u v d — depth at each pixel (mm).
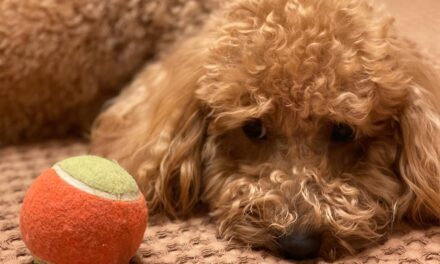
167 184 677
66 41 779
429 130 653
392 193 653
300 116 625
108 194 528
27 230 533
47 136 831
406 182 653
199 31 752
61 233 521
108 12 792
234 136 670
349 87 619
